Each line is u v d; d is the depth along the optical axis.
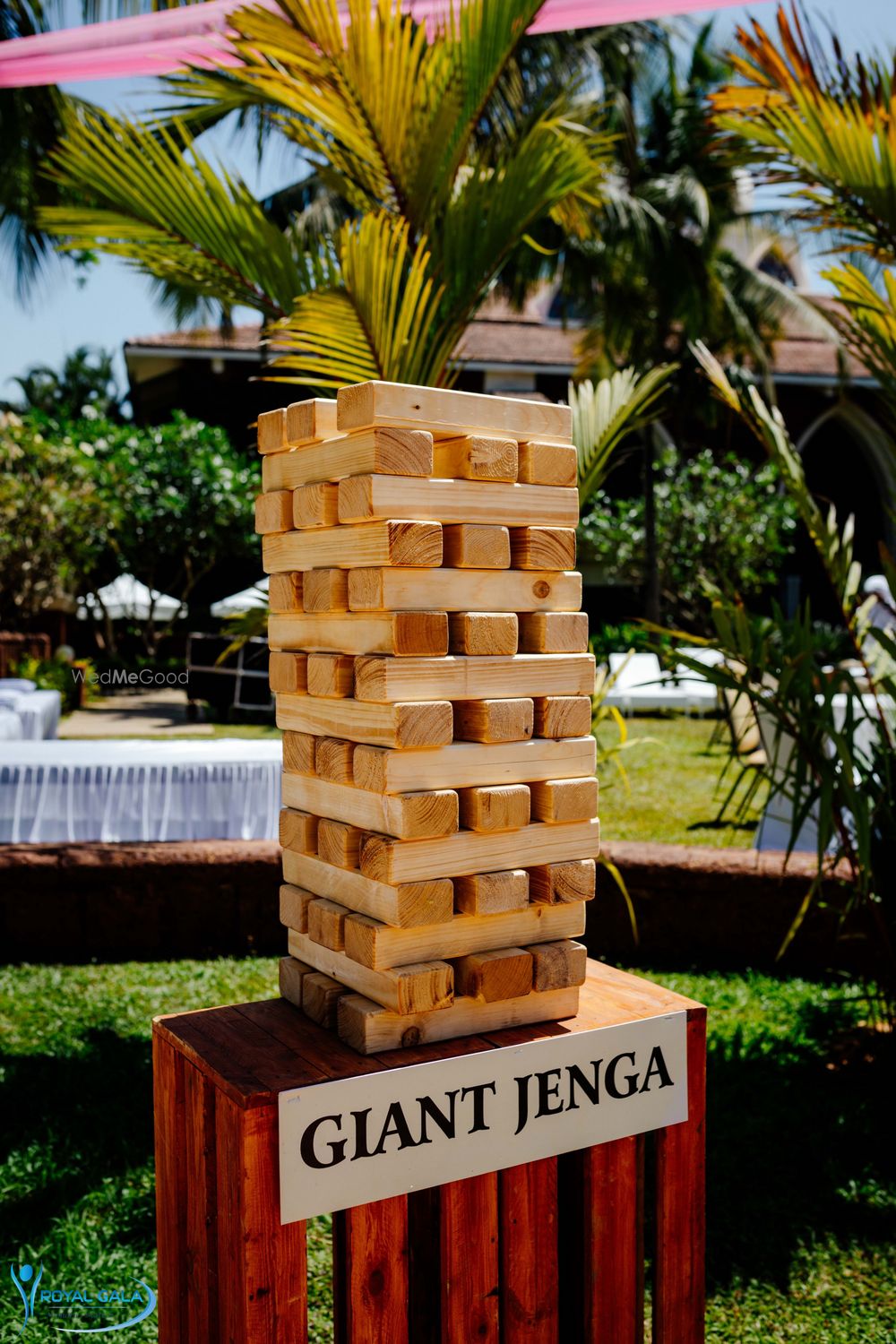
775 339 15.43
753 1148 2.91
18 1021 3.83
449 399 1.50
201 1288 1.55
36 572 13.22
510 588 1.57
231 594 15.82
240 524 14.46
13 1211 2.65
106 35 3.92
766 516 15.52
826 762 2.94
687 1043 1.70
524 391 18.53
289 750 1.71
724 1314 2.29
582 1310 1.72
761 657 3.03
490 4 3.32
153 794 5.23
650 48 13.20
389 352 3.40
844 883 3.52
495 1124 1.50
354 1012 1.49
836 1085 3.27
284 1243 1.38
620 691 12.00
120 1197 2.71
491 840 1.53
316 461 1.58
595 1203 1.62
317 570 1.57
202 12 3.78
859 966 4.21
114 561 15.04
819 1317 2.29
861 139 3.21
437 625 1.47
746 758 8.12
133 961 4.52
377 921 1.50
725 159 3.78
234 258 3.61
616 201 12.24
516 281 12.79
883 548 3.27
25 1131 3.02
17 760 5.22
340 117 3.51
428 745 1.46
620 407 3.74
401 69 3.38
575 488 1.63
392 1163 1.42
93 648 15.70
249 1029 1.60
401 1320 1.46
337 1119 1.38
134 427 15.12
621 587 17.95
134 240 3.66
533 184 3.48
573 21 3.73
